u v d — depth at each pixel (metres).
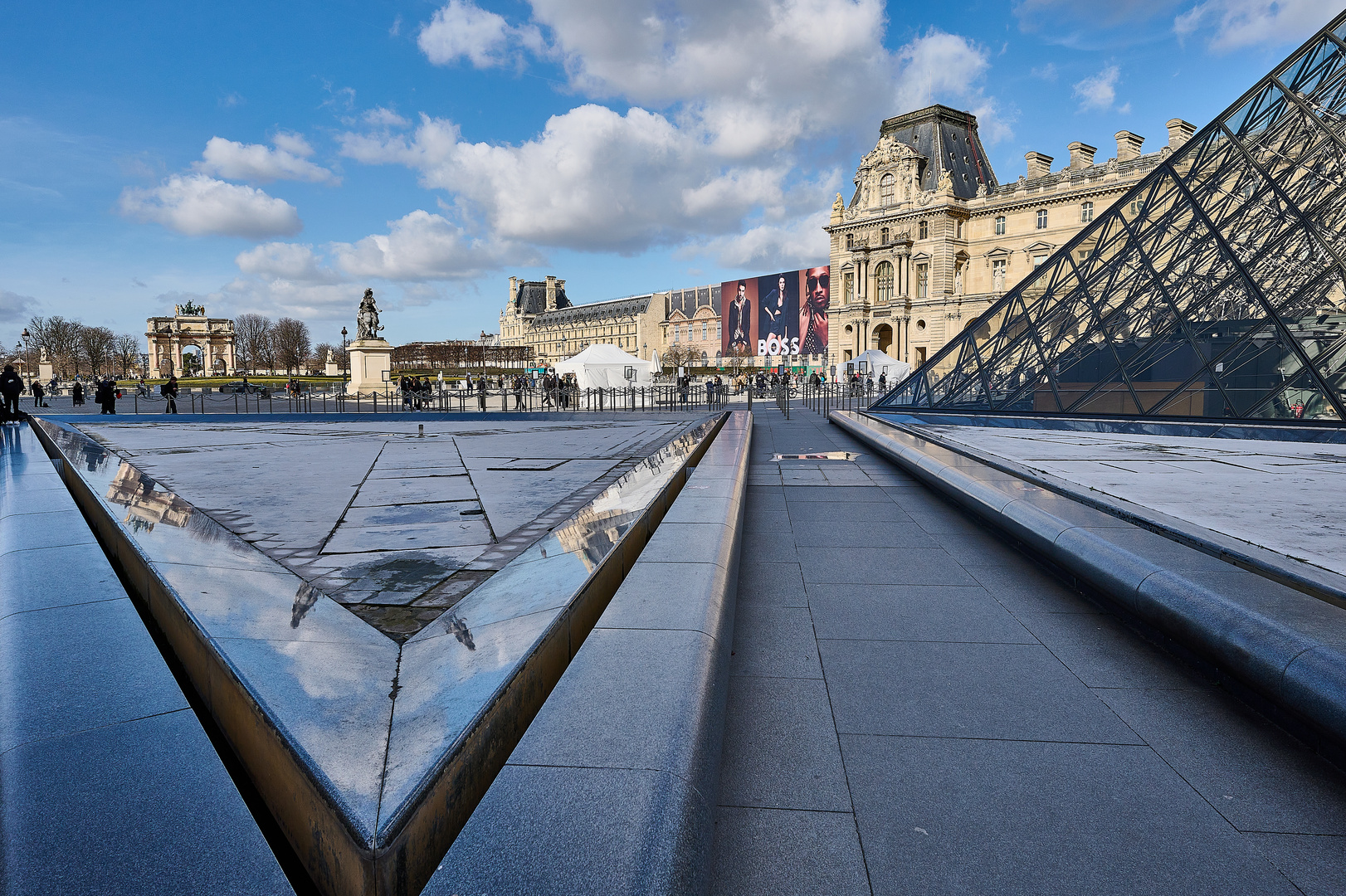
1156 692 3.97
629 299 186.38
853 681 4.11
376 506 8.73
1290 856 2.64
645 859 1.80
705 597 3.90
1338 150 18.36
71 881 1.68
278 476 11.34
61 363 139.75
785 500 9.79
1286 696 3.36
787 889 2.47
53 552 4.62
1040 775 3.16
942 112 97.62
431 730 2.24
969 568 6.41
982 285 93.25
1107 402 19.91
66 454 9.27
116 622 3.32
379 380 58.94
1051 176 87.25
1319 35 19.45
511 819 1.96
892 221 97.06
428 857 1.94
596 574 4.04
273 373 143.38
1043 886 2.48
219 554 4.23
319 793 1.90
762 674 4.22
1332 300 17.03
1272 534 6.04
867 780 3.12
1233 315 19.11
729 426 18.53
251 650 2.78
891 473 12.38
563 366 56.81
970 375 23.92
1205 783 3.10
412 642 3.01
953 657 4.45
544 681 3.06
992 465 9.86
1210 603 4.05
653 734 2.42
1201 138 21.61
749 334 119.56
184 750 2.26
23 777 2.11
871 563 6.59
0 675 2.77
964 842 2.71
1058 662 4.38
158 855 1.79
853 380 62.88
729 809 2.93
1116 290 21.78
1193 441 15.49
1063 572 5.97
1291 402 16.58
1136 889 2.47
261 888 1.70
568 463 13.18
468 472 11.87
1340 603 4.25
